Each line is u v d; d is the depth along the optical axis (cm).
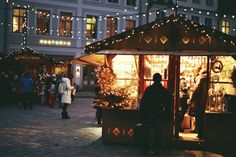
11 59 2445
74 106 2353
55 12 3591
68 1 3653
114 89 1164
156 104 978
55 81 2367
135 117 1123
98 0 3816
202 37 1111
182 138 1151
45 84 2419
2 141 1123
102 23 3838
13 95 2350
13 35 3384
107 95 1149
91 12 3775
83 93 3491
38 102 2448
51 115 1825
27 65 2473
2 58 2436
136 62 1172
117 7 3906
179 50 1123
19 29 3431
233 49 1091
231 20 4531
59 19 3619
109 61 1184
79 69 3659
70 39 3678
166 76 1163
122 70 1181
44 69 2494
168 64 1130
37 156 940
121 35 1144
